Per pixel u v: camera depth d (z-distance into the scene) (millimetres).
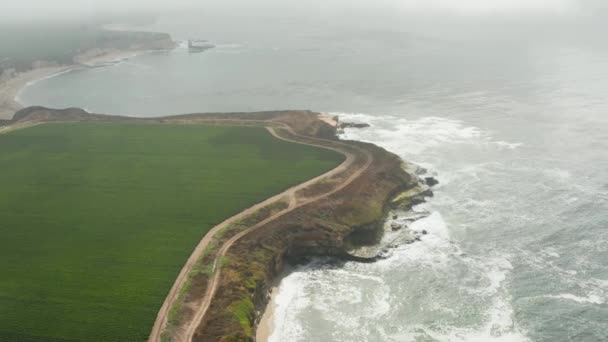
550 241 85312
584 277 75562
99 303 65500
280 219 86000
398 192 100000
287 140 123000
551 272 77062
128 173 105000
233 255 76000
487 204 98125
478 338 64188
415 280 76375
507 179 108438
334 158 110938
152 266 73375
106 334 60094
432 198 100938
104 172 105812
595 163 115375
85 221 86125
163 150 117562
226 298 66750
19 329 60844
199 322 62438
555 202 98250
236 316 63875
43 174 105750
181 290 68062
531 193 102000
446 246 84812
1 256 76375
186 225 84250
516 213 94625
